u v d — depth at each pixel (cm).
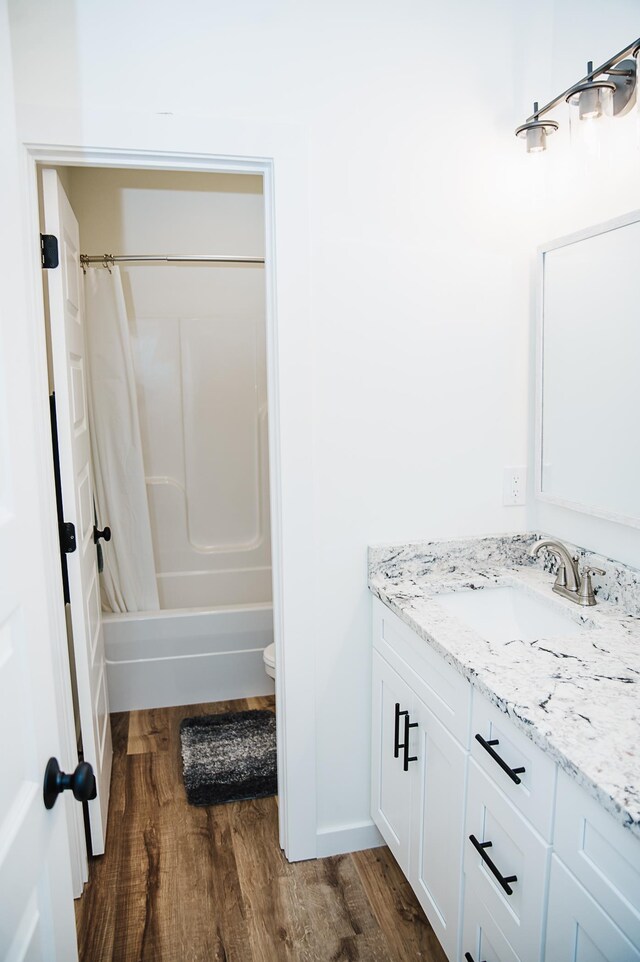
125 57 156
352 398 182
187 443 340
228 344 338
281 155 166
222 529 351
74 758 181
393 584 183
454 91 177
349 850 203
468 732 135
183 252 327
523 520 201
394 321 182
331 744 197
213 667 299
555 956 108
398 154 175
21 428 85
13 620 79
